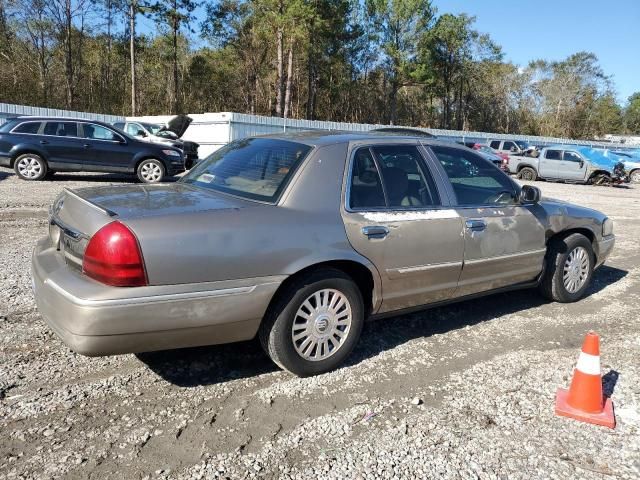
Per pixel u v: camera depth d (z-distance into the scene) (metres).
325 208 3.44
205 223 3.01
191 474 2.53
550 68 74.62
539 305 5.25
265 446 2.78
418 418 3.10
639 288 6.05
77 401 3.12
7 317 4.23
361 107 67.44
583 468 2.70
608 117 74.56
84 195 3.37
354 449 2.78
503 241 4.42
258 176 3.60
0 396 3.12
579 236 5.22
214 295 2.99
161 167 13.98
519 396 3.40
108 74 53.38
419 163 4.06
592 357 3.18
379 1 56.09
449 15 60.50
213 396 3.25
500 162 24.88
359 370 3.67
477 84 71.69
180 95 56.56
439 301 4.18
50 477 2.47
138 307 2.80
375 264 3.61
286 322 3.31
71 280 2.90
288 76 47.50
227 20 55.03
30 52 46.31
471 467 2.67
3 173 14.38
